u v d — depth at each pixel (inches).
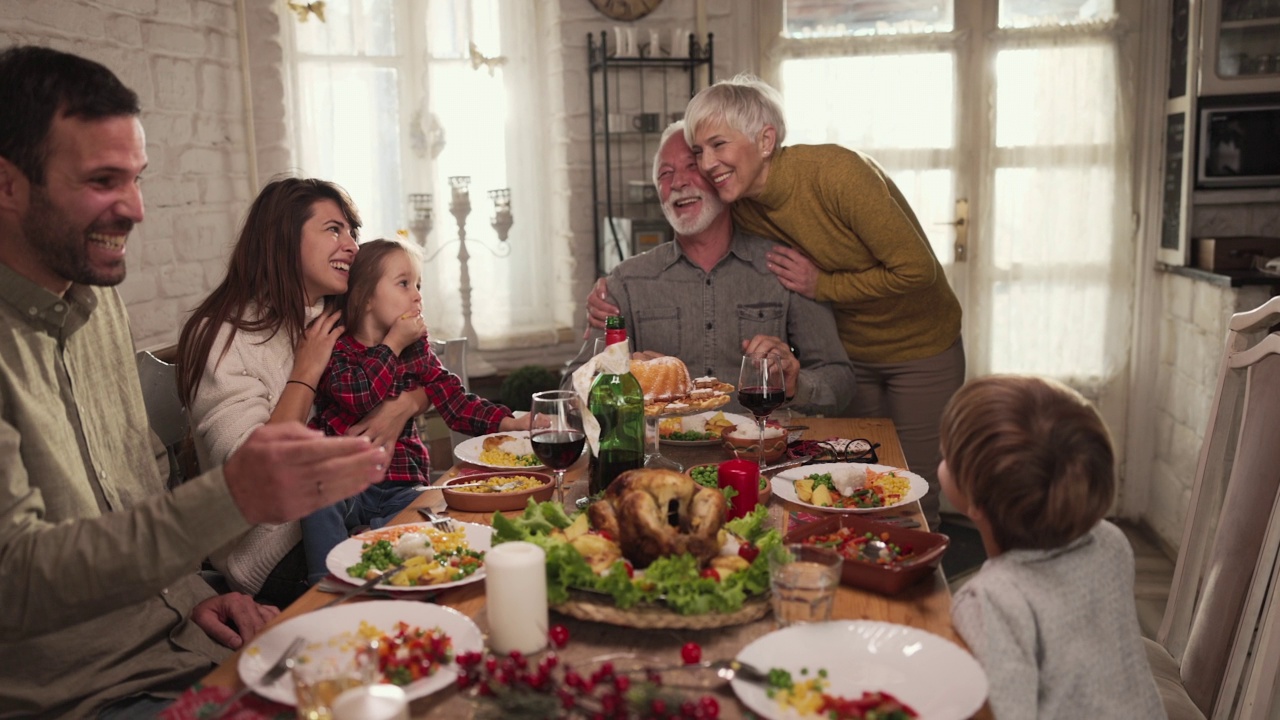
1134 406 159.6
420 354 88.0
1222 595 64.4
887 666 43.1
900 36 153.6
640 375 75.2
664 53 152.6
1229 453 112.7
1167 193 152.2
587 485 70.0
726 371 104.9
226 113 131.9
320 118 145.9
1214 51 138.8
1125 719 47.6
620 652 45.4
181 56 122.0
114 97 51.8
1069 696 46.4
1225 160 141.5
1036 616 46.3
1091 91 152.8
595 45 150.9
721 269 104.7
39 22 96.6
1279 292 124.3
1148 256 156.4
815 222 102.3
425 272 153.2
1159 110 153.6
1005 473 46.6
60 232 51.8
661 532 48.7
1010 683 43.3
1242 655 60.4
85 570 44.1
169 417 84.5
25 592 44.6
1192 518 71.3
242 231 81.4
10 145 50.3
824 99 155.8
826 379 100.9
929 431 117.4
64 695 53.9
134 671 56.6
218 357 77.4
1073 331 157.9
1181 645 70.8
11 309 53.1
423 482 85.2
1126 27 150.8
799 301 104.4
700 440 80.4
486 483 68.7
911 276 100.0
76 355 57.7
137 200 53.6
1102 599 48.7
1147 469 160.9
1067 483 45.9
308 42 144.5
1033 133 155.1
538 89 155.2
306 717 37.6
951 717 38.8
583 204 155.6
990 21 153.9
